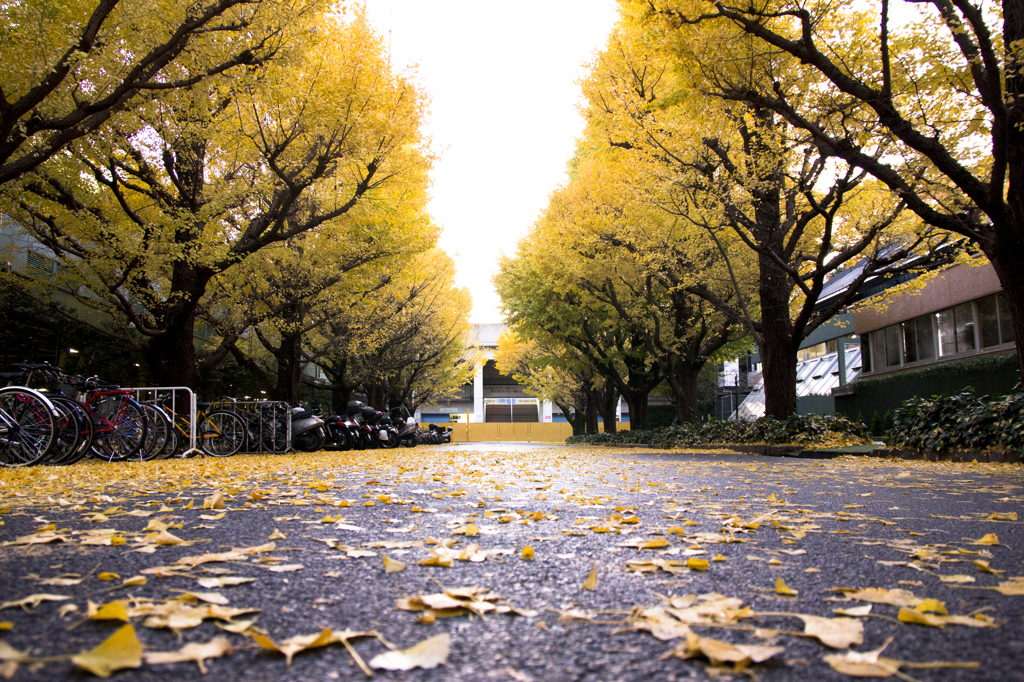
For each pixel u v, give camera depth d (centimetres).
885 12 612
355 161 1002
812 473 604
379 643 118
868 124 705
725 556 201
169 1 732
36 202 959
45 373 700
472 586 157
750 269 1411
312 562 187
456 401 6372
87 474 521
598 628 128
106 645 101
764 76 768
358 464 731
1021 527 261
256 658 109
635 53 1112
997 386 1310
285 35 781
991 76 594
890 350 1886
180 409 915
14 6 728
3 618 125
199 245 965
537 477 551
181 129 941
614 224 1364
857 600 147
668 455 1135
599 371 2134
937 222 714
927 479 514
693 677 102
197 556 187
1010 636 121
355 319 1544
